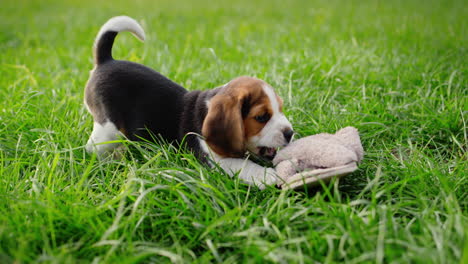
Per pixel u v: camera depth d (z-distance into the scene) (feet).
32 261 4.30
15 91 6.09
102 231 4.50
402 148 5.28
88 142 5.24
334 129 5.38
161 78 5.21
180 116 5.08
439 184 4.77
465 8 12.09
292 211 4.62
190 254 4.49
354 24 10.05
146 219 4.61
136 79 5.15
